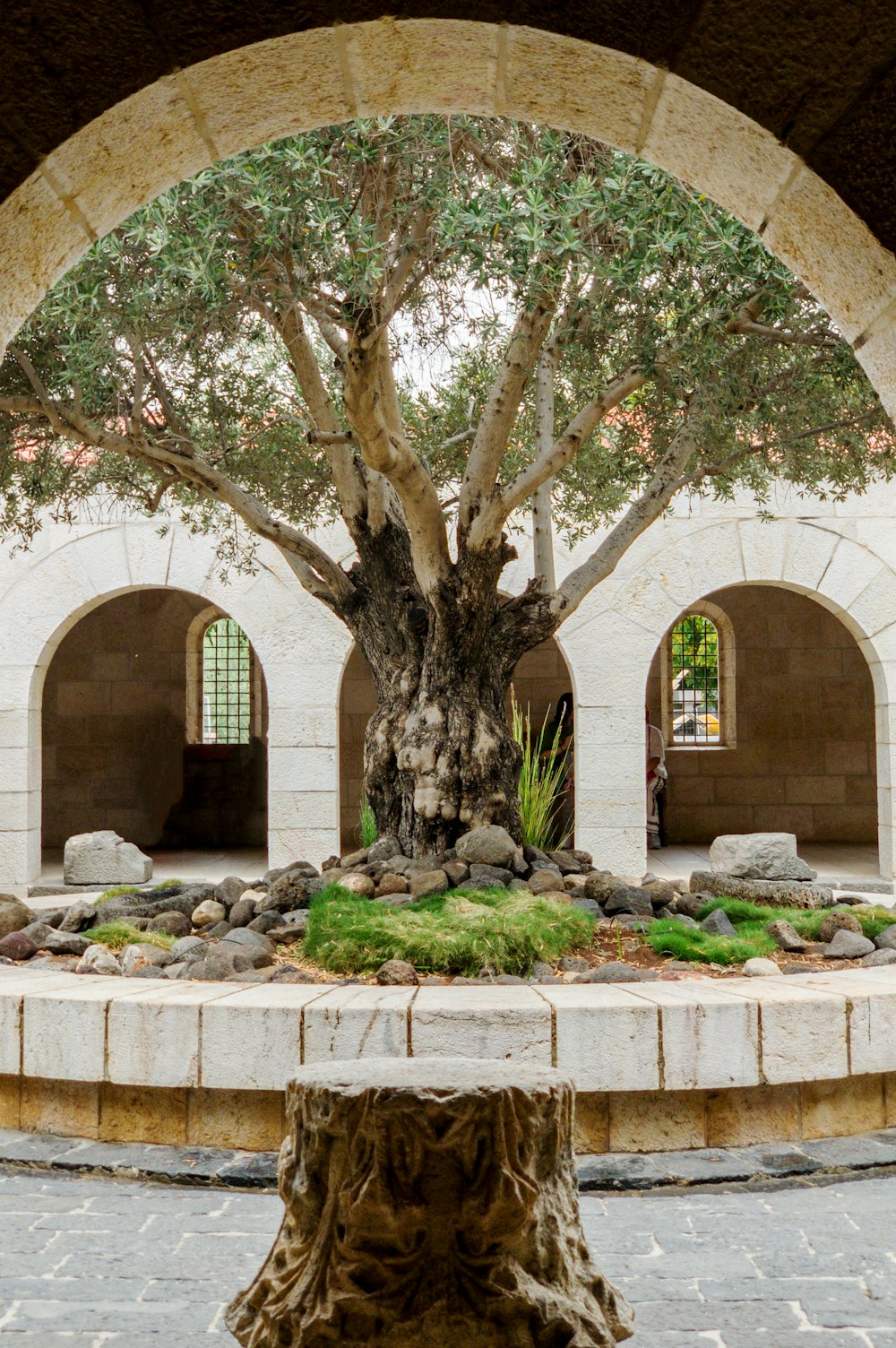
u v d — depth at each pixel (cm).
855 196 277
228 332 748
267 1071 511
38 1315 349
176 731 1819
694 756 1802
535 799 941
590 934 679
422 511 736
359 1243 271
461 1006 512
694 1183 477
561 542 1273
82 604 1297
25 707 1283
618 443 946
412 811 801
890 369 301
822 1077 521
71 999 530
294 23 271
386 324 600
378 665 844
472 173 679
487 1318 267
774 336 696
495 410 741
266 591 1293
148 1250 403
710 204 592
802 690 1803
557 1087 284
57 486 934
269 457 978
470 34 277
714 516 1288
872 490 1292
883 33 262
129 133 287
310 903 734
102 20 269
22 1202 455
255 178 547
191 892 807
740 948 651
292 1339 271
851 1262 390
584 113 307
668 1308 354
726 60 272
